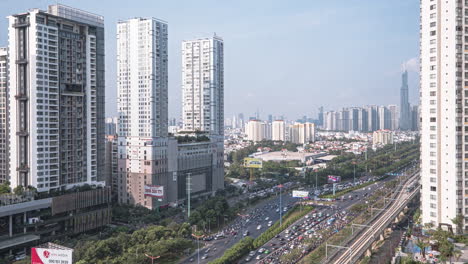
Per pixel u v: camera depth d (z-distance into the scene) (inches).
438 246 7406.5
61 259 5329.7
